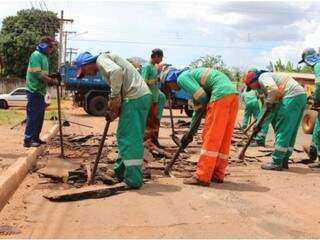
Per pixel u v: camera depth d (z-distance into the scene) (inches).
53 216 231.6
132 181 281.6
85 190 264.5
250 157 421.7
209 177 297.1
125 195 269.9
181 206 250.7
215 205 254.8
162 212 239.3
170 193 276.7
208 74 299.0
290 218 235.8
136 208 245.3
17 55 2156.7
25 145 408.5
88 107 968.3
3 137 491.2
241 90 627.8
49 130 561.0
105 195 267.3
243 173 347.6
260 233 211.6
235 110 301.6
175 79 323.3
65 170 328.5
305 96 360.5
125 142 281.4
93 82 976.3
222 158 307.1
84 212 237.9
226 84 296.4
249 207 253.1
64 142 477.7
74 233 207.6
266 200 269.4
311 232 215.0
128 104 280.4
